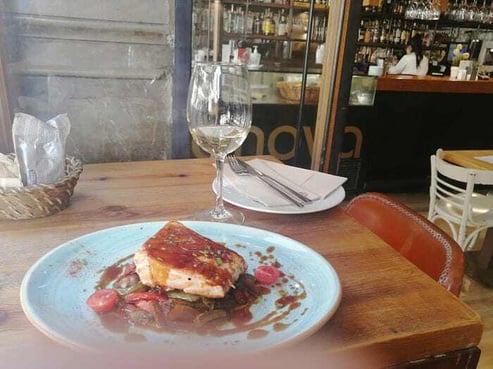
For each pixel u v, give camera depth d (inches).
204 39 81.9
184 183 34.4
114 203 29.7
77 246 21.2
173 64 56.5
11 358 14.9
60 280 18.7
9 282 19.5
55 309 16.6
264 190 31.6
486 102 136.3
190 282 17.5
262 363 15.1
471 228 102.9
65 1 48.9
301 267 20.7
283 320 16.9
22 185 26.1
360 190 128.0
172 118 58.8
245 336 15.9
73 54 51.4
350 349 16.2
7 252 22.2
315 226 27.4
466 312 18.6
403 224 30.8
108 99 55.0
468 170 70.8
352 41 71.9
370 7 180.5
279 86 99.5
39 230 25.0
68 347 14.6
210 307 17.3
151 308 17.1
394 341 16.8
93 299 17.4
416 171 137.3
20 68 49.9
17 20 48.0
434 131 134.1
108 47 52.6
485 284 78.7
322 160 78.8
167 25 54.3
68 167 30.2
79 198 30.2
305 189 32.2
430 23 200.1
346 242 25.2
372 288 20.2
